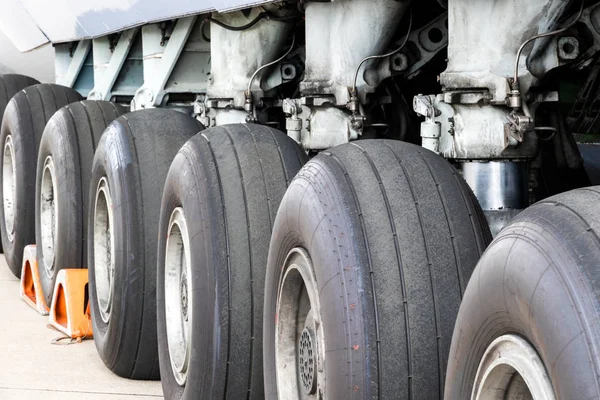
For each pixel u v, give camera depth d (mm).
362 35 7012
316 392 5453
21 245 12586
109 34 12312
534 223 3596
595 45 5641
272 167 6645
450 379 4152
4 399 7875
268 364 6008
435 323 4852
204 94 10953
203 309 6492
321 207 5176
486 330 3812
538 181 7395
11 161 13094
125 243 8062
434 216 5070
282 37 8594
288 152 6770
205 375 6480
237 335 6371
